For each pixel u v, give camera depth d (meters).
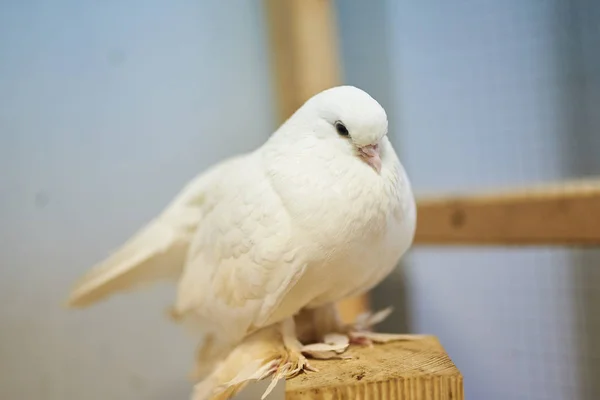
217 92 1.98
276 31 1.83
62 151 1.83
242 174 1.05
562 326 1.98
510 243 1.55
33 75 1.79
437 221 1.66
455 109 1.99
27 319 1.81
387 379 0.81
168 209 1.32
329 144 0.97
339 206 0.90
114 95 1.88
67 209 1.84
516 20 1.92
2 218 1.77
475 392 2.08
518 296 2.03
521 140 1.94
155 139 1.93
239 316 1.00
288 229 0.92
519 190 1.54
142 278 1.34
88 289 1.28
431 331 2.09
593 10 1.85
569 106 1.89
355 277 0.97
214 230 1.07
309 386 0.80
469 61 1.97
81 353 1.88
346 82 1.97
